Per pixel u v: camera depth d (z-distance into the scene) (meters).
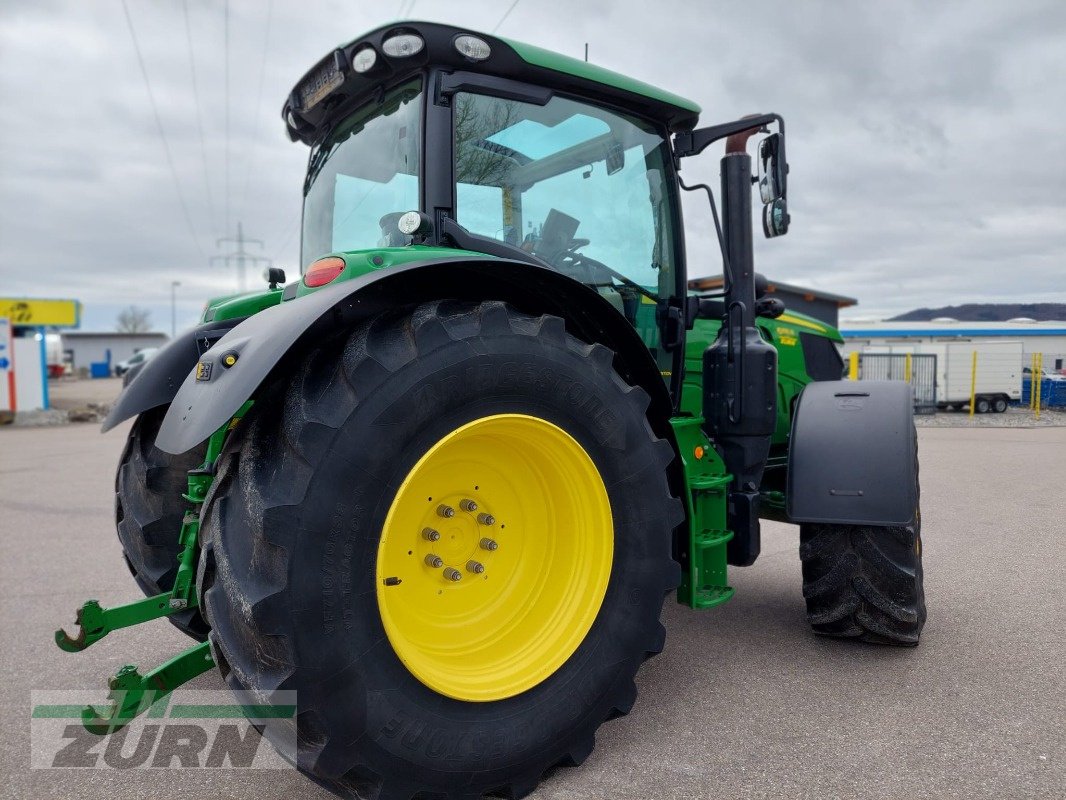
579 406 2.21
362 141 2.78
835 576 3.01
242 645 1.76
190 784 2.25
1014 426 15.59
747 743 2.36
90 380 47.62
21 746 2.50
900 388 3.15
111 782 2.27
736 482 3.03
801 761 2.24
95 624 2.22
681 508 2.46
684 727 2.48
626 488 2.31
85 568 4.80
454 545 2.23
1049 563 4.50
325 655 1.75
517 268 2.18
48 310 21.62
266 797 2.17
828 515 2.89
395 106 2.61
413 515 2.13
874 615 3.00
